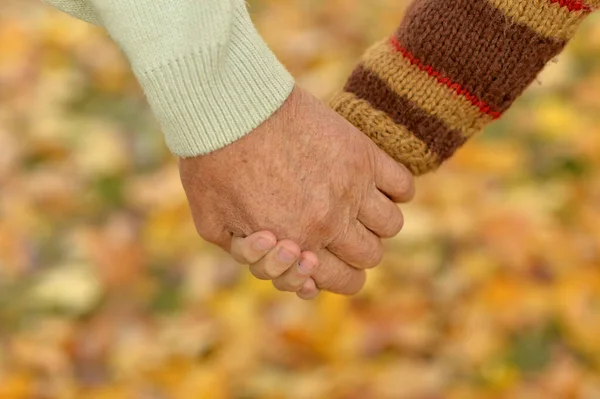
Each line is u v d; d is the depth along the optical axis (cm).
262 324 209
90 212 245
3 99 286
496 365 195
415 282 215
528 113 257
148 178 253
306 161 110
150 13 101
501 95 120
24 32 311
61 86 288
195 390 196
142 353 206
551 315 204
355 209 117
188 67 101
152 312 218
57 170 258
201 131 105
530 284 210
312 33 299
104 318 218
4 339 214
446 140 123
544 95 262
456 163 240
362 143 116
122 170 257
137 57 102
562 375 192
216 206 113
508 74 117
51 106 281
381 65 122
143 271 228
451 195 232
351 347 202
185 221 236
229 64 104
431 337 203
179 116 104
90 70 296
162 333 211
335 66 283
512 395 190
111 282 225
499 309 205
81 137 268
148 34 101
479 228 224
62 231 240
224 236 118
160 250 232
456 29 117
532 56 116
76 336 213
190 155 108
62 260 232
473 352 198
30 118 276
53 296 221
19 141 268
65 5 112
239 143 106
